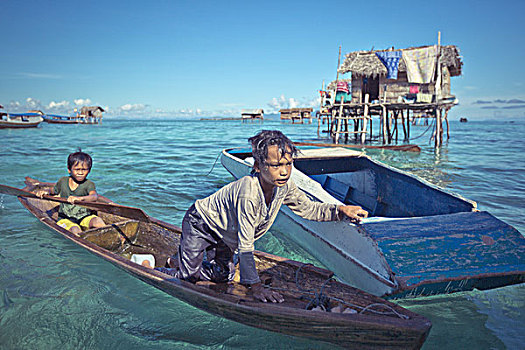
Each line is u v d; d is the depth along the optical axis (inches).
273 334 94.1
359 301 96.2
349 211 109.9
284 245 166.4
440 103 616.1
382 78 665.0
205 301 99.2
